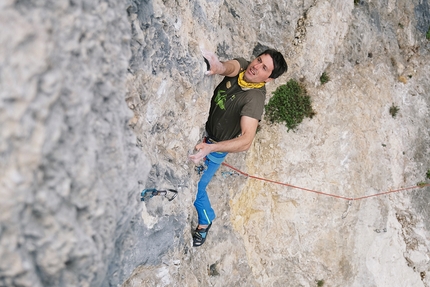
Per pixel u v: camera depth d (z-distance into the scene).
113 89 2.75
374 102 8.43
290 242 7.43
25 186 2.01
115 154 2.74
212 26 4.93
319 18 7.32
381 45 8.83
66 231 2.30
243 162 6.64
